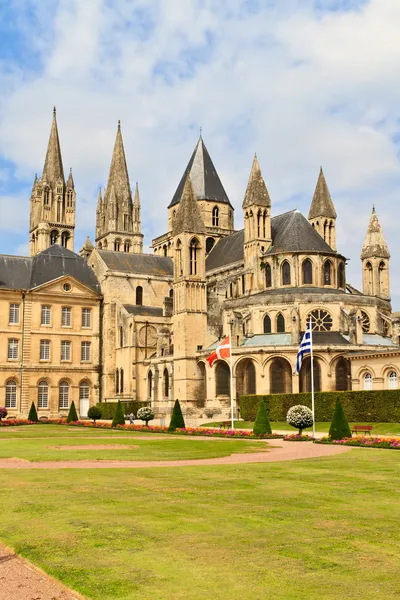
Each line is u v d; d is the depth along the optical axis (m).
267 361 89.31
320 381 87.69
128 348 116.25
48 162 170.12
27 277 118.06
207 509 21.80
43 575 15.09
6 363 112.88
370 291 116.75
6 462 36.78
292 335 91.62
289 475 30.56
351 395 72.81
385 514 21.16
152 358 111.38
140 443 51.59
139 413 76.38
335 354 87.44
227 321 99.56
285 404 79.44
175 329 102.75
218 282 115.50
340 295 96.00
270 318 96.56
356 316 91.19
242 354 90.62
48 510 21.59
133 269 127.50
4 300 114.12
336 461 36.91
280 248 107.75
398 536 18.20
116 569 15.21
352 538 17.98
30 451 43.91
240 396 85.75
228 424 77.81
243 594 13.60
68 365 118.06
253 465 34.91
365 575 14.80
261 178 112.69
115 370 120.88
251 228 111.06
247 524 19.58
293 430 68.56
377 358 81.56
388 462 36.38
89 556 16.23
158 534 18.31
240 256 120.62
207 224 148.38
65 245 167.88
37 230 167.62
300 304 95.06
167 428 70.12
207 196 149.12
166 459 38.62
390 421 68.81
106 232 171.62
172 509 21.78
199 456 40.34
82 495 24.56
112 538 17.88
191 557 16.11
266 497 24.22
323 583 14.25
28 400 113.69
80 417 118.25
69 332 118.88
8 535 18.34
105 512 21.28
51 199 168.25
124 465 35.16
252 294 104.75
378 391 70.44
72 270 124.19
